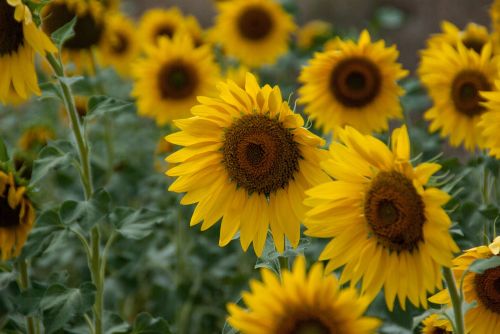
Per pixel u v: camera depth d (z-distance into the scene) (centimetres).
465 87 190
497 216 157
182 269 214
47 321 153
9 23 153
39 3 148
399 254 130
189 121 143
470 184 193
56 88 161
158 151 227
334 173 131
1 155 160
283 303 115
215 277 216
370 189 130
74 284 224
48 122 226
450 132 194
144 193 231
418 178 123
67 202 155
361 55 197
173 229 227
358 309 114
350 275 133
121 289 206
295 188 143
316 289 114
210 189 146
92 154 239
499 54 207
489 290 138
